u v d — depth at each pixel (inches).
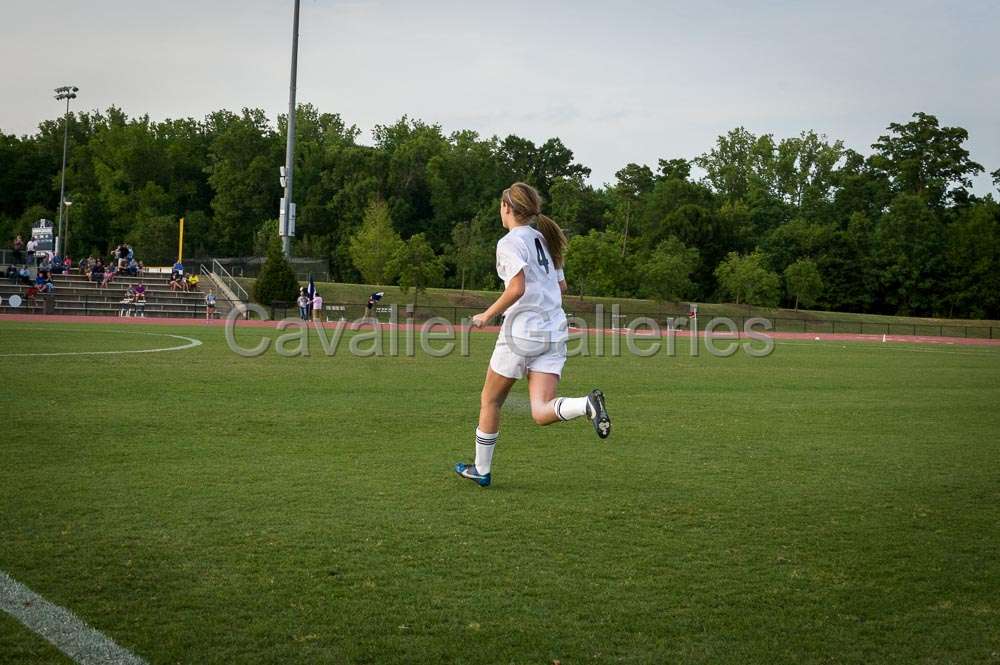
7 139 7416.3
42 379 880.3
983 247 6063.0
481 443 457.1
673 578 319.0
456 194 7751.0
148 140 7332.7
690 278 6245.1
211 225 7199.8
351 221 6924.2
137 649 248.8
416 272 3951.8
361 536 359.6
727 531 383.6
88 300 2925.7
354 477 473.4
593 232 4584.2
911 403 918.4
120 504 400.5
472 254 5413.4
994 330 4655.5
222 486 442.3
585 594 299.6
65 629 261.4
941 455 594.2
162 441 565.0
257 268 4237.2
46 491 421.7
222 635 259.1
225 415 685.9
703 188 7185.0
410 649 252.4
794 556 349.4
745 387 1046.4
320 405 763.4
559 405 429.4
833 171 7460.6
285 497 422.3
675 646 259.6
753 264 4928.6
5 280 3097.9
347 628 265.9
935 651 260.8
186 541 346.3
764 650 258.7
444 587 302.4
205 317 3014.3
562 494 446.3
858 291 6205.7
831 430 704.4
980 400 964.0
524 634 265.0
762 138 7613.2
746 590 308.5
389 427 653.9
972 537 383.9
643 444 609.9
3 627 262.1
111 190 6899.6
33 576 303.6
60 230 4606.3
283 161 7411.4
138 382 883.4
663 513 411.5
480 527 378.3
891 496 461.7
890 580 323.0
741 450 596.4
